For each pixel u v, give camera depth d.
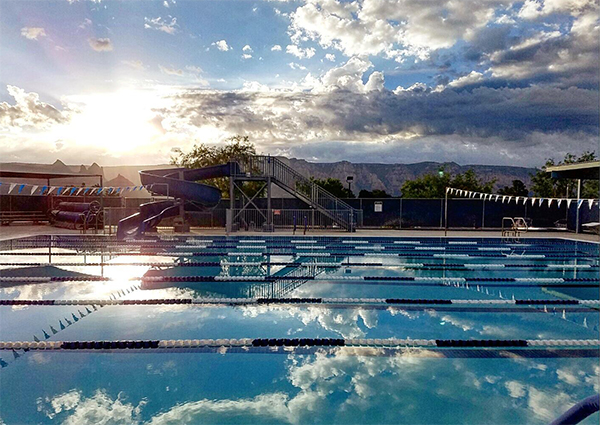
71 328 4.84
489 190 30.34
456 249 12.41
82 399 3.24
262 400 3.25
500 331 4.85
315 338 4.52
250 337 4.57
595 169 14.68
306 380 3.59
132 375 3.65
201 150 27.08
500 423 2.94
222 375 3.67
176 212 16.14
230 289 6.95
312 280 7.80
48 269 8.67
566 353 4.19
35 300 6.09
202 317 5.32
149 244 12.84
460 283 7.61
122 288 6.95
